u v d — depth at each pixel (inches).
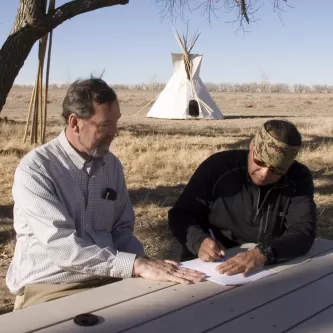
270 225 116.1
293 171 115.9
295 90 5054.1
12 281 102.6
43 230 94.2
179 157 431.2
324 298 83.5
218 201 118.1
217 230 120.4
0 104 281.6
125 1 291.9
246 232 118.0
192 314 75.4
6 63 278.4
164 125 840.9
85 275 98.3
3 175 348.2
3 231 232.5
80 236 100.8
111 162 107.3
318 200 308.8
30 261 99.6
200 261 101.5
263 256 98.7
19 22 278.1
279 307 79.1
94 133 96.6
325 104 1900.8
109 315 74.1
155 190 330.6
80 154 100.0
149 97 2511.1
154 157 432.5
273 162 104.1
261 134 105.6
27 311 74.8
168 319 73.4
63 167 99.0
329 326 72.9
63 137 100.5
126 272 92.0
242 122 938.7
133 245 108.7
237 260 97.3
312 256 108.0
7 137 531.8
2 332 67.7
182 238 112.5
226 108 1567.4
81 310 75.5
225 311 76.9
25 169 96.6
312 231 109.7
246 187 115.6
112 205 106.3
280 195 114.9
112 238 109.4
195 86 1055.6
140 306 77.7
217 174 118.4
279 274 95.3
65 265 94.0
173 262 95.7
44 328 69.3
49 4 385.4
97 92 95.3
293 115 1223.5
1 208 269.1
